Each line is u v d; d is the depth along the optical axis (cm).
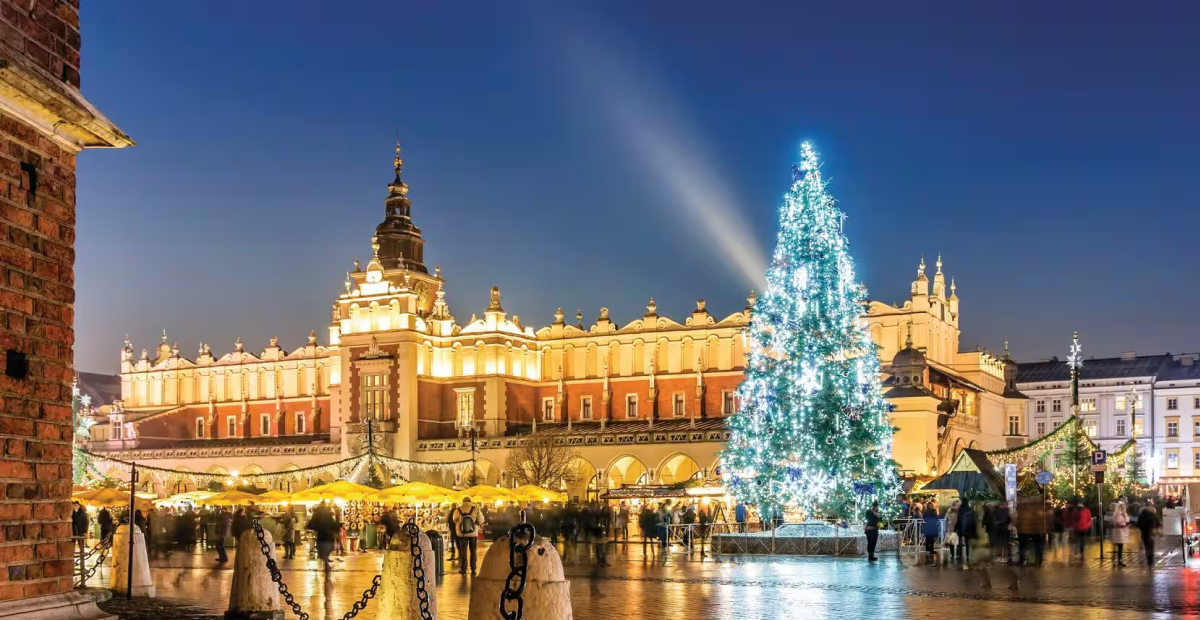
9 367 1039
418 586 1424
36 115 1076
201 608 2645
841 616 2420
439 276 11625
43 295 1086
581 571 3888
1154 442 13938
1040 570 3772
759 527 5856
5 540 1023
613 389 10700
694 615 2444
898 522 5369
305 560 5078
